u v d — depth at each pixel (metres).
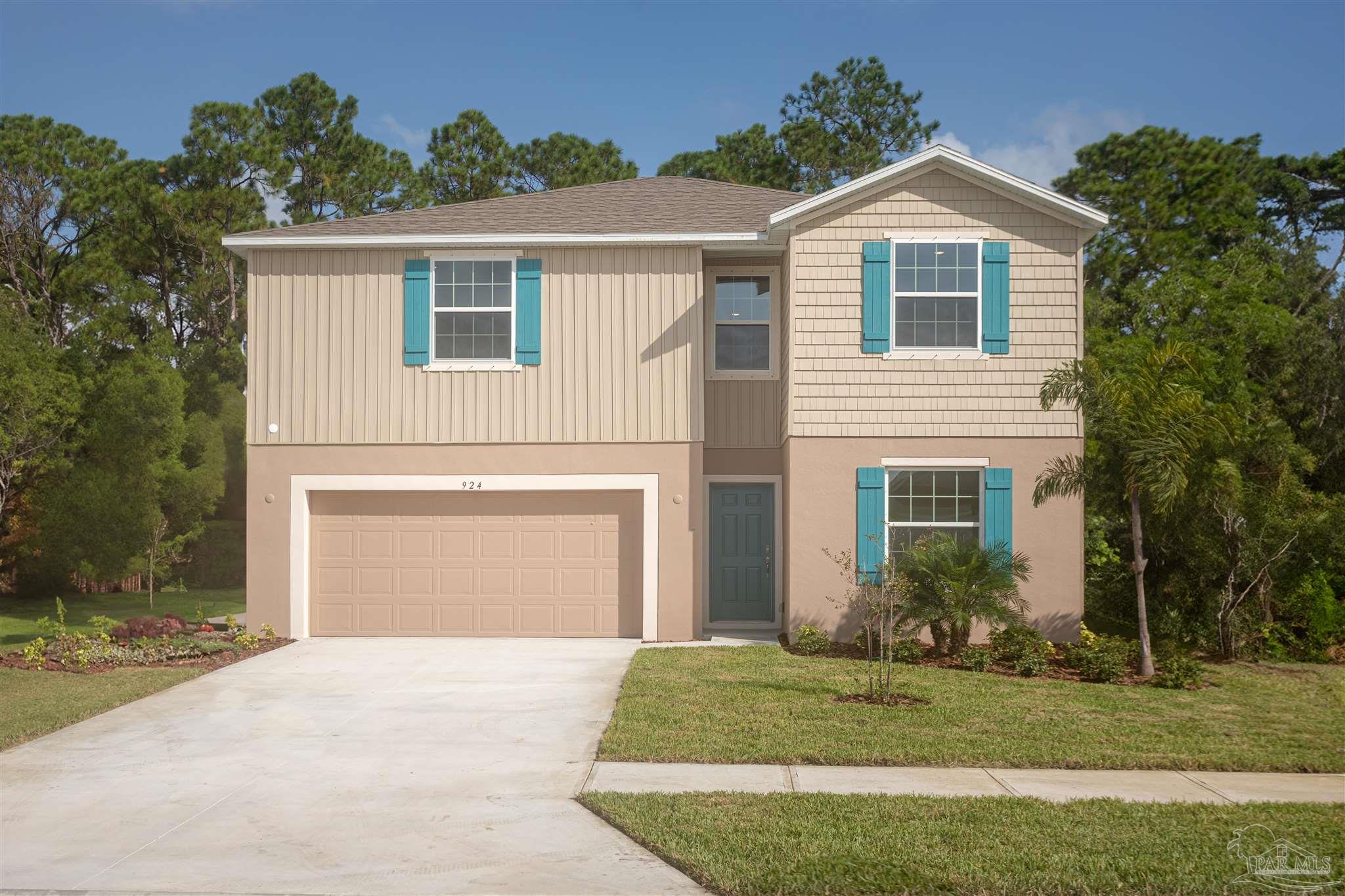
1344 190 35.41
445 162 35.59
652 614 15.23
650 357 15.45
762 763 8.38
